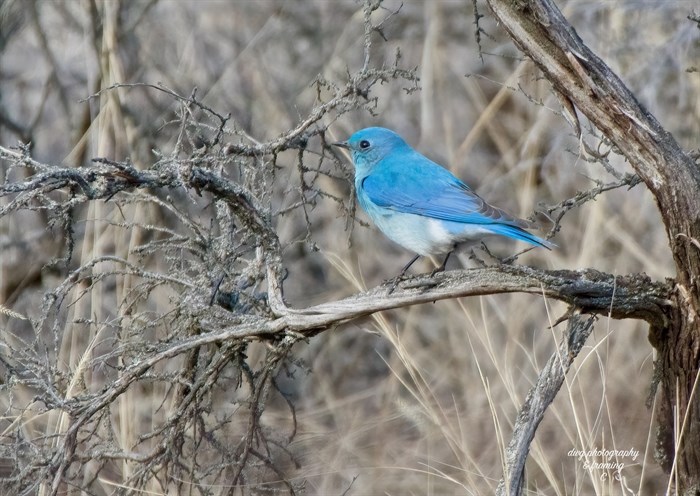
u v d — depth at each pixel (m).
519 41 7.80
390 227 10.34
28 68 16.00
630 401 12.44
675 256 7.99
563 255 14.99
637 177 8.82
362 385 14.57
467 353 14.04
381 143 10.81
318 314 8.34
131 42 14.80
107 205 13.48
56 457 8.17
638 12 14.91
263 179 9.00
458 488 11.87
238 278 9.23
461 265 15.59
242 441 9.33
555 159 15.34
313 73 16.31
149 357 8.34
